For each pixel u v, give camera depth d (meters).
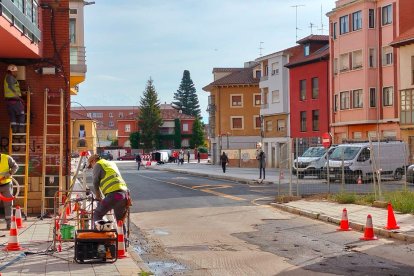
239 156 69.19
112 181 11.24
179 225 16.42
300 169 27.59
